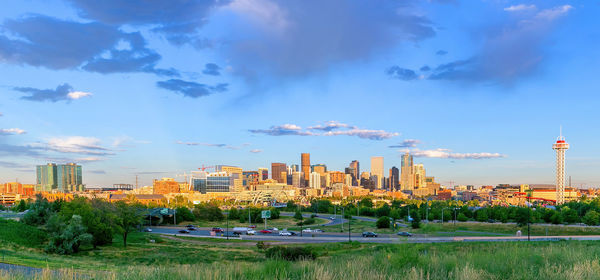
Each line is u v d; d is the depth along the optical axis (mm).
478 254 19609
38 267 38406
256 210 188375
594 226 142625
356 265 15594
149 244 98375
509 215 162125
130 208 107938
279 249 54906
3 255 50594
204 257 70375
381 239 107250
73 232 75125
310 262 17016
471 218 181000
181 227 161250
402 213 199125
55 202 128250
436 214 175500
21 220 97688
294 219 196750
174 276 14453
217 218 193875
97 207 105125
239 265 16812
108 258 69188
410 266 16391
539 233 125750
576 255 18859
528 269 15242
